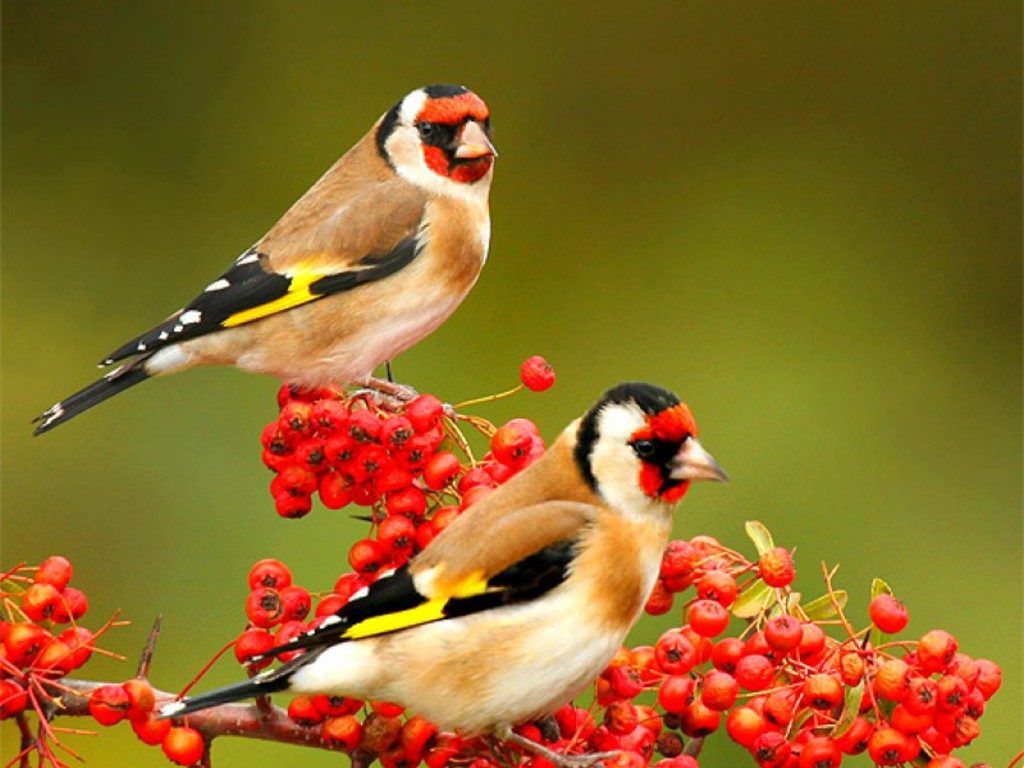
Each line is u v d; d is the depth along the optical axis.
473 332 16.75
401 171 11.16
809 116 19.00
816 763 7.39
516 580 7.75
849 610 14.65
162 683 13.93
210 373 15.32
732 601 7.70
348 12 18.92
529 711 7.87
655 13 19.05
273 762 12.88
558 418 16.23
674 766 7.55
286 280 10.87
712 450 15.74
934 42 19.27
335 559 14.26
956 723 7.38
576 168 18.59
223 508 14.84
